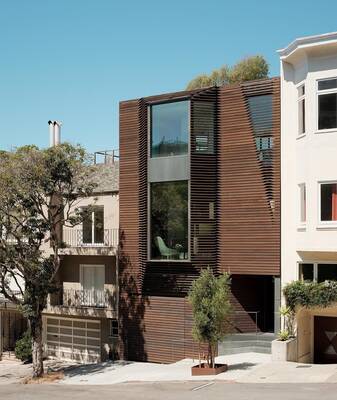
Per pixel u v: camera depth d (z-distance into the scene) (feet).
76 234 115.14
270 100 89.92
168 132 95.71
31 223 95.81
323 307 81.46
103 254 106.73
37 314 97.50
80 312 110.73
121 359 102.01
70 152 95.66
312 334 89.20
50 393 78.84
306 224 82.07
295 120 85.92
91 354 113.80
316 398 58.65
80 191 98.53
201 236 92.79
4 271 97.81
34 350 97.81
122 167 102.06
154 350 97.91
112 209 111.24
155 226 96.89
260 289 96.53
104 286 111.24
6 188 91.45
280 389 64.69
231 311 79.71
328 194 80.43
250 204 90.58
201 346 92.68
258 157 90.22
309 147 81.51
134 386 77.15
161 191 96.22
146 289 99.04
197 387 70.49
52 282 99.86
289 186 86.99
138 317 99.86
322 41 79.66
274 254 88.33
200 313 77.36
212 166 93.71
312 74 81.46
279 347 80.59
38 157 93.40
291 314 83.30
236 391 65.67
